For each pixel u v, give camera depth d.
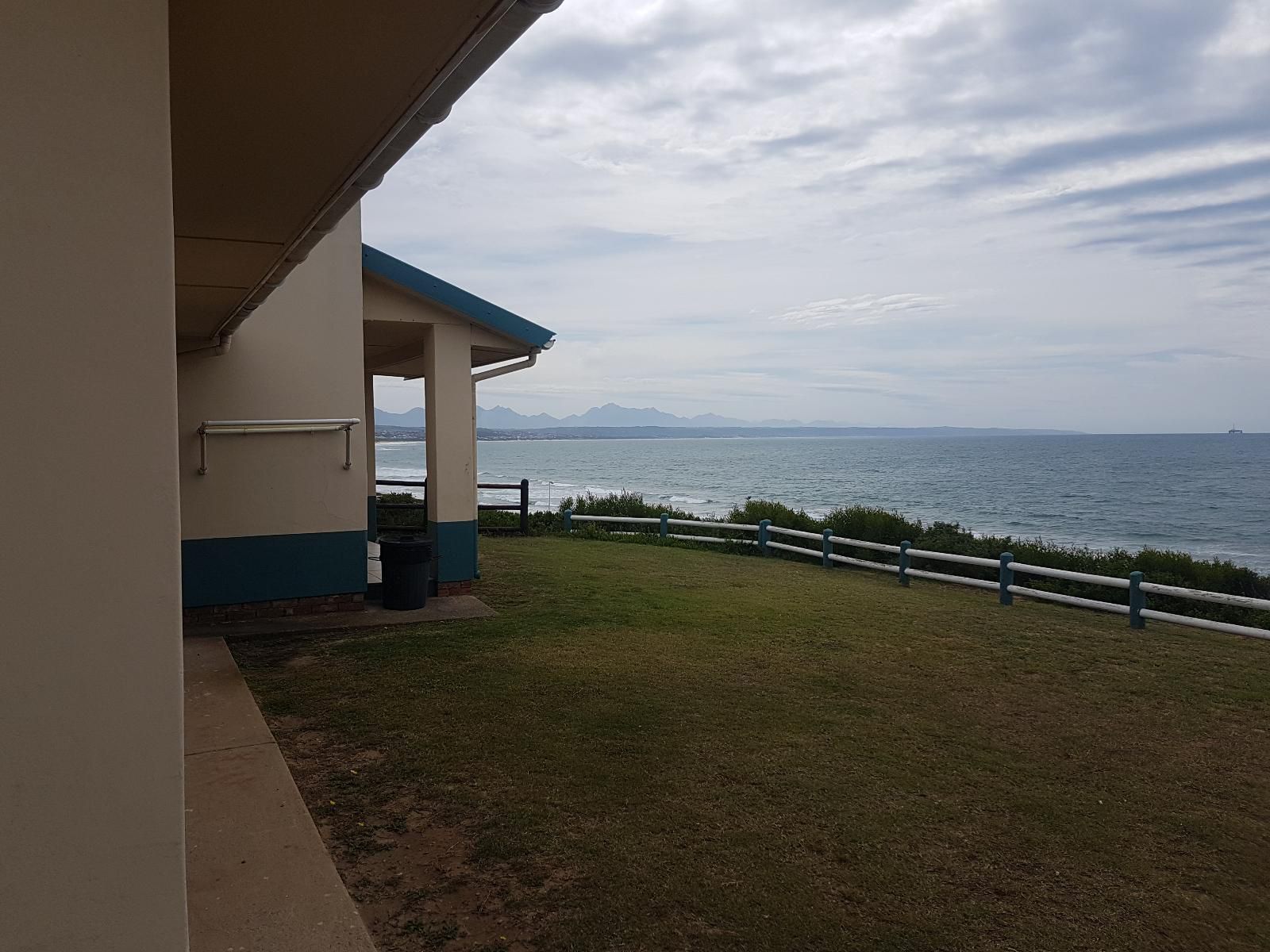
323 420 8.07
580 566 12.20
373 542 12.02
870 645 7.73
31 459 1.73
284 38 2.83
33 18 1.71
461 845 3.73
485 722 5.32
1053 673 6.94
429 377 9.29
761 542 14.42
